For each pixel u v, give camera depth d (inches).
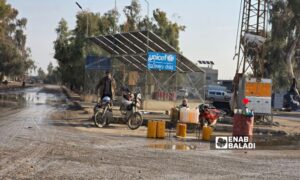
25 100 1784.0
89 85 1739.7
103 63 1660.9
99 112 847.1
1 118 894.4
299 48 2672.2
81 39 2503.7
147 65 1249.4
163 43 1267.2
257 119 1182.3
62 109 1316.4
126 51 1451.8
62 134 672.4
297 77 2871.6
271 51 2573.8
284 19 2541.8
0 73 4638.3
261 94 1157.1
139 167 434.9
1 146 517.7
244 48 1304.1
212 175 412.2
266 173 432.1
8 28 4466.0
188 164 464.8
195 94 1354.6
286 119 1545.3
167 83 1365.7
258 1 1332.4
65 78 3004.4
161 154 527.2
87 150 524.4
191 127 919.7
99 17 2736.2
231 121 1104.2
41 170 397.1
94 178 375.9
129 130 831.1
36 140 582.6
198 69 1337.4
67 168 410.9
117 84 1546.5
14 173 379.6
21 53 5364.2
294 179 409.7
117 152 523.5
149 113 1227.2
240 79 1259.8
